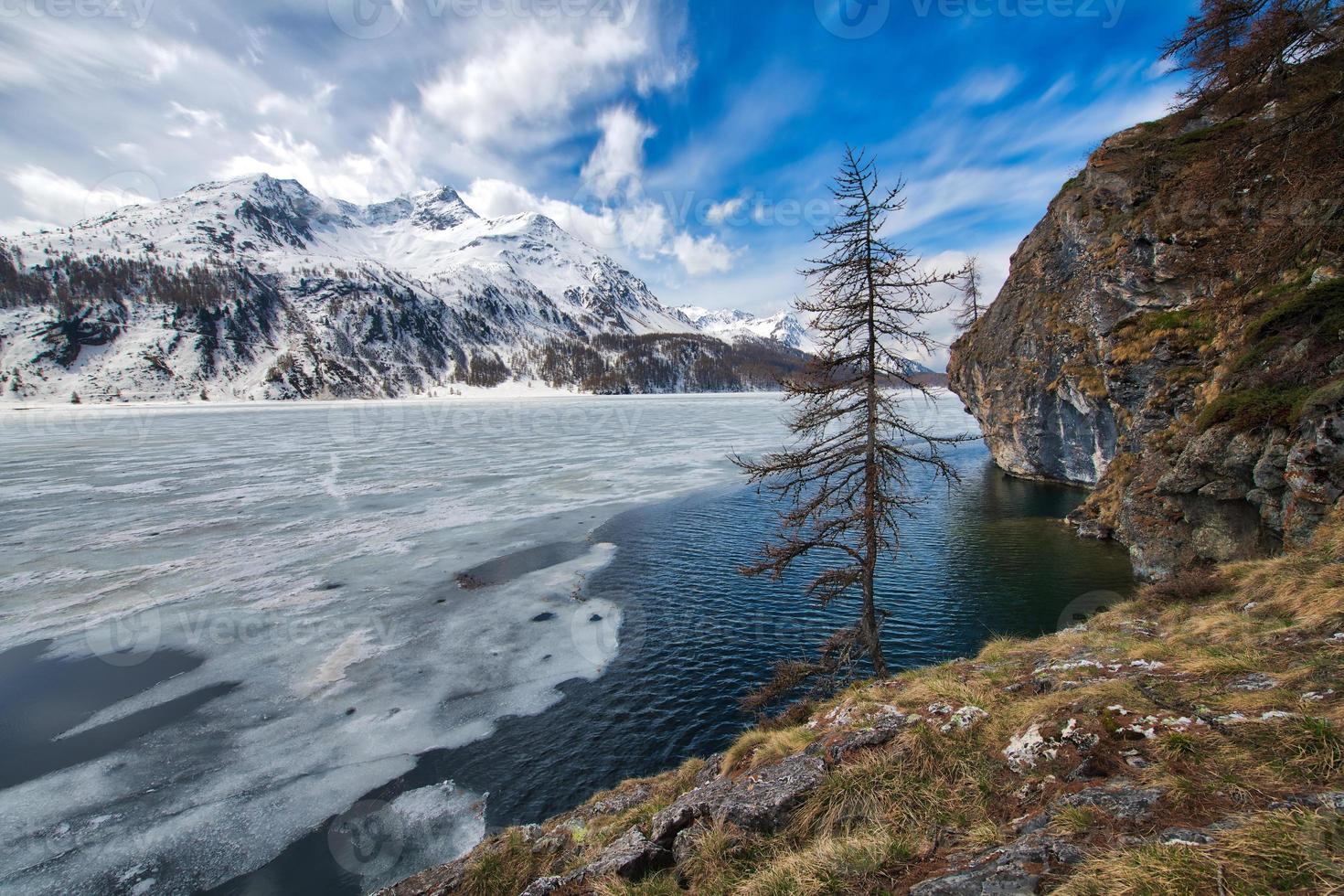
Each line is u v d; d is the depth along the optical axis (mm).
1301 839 3182
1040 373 40000
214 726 15688
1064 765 4895
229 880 10883
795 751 7344
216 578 26438
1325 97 9945
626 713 16281
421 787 13445
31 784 13445
